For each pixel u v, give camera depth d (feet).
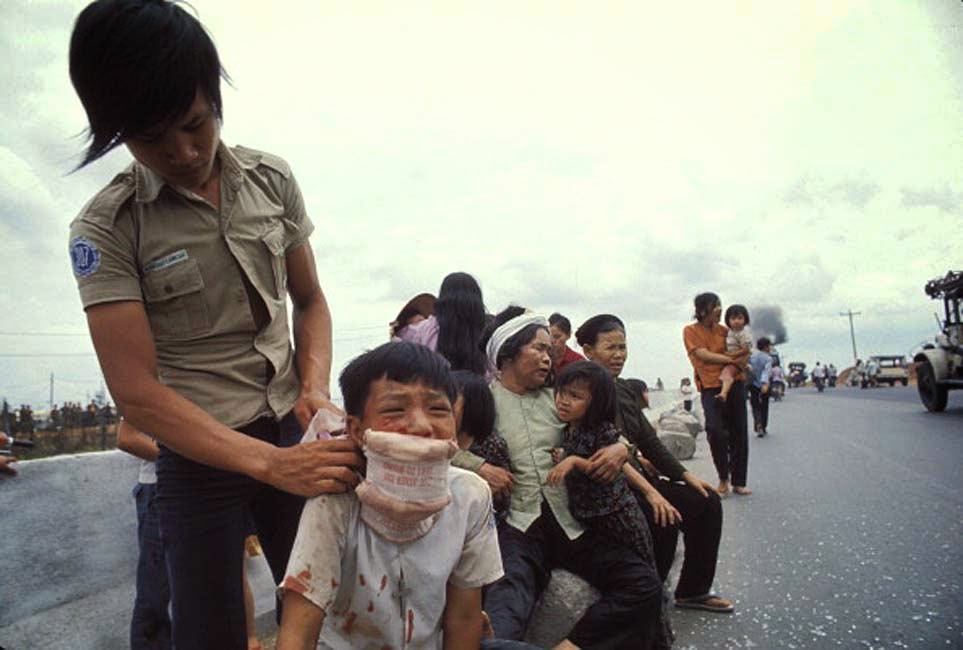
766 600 11.12
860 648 9.12
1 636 9.95
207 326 5.93
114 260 5.43
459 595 5.39
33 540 10.77
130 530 12.38
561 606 8.70
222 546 5.77
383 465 4.53
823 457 26.17
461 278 11.53
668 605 9.49
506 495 8.98
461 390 8.85
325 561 4.83
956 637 9.21
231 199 5.97
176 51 4.71
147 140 4.92
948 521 15.07
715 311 19.74
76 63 4.69
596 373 9.08
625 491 8.89
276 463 4.96
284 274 6.52
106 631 10.39
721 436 19.63
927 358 43.62
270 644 10.19
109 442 22.34
